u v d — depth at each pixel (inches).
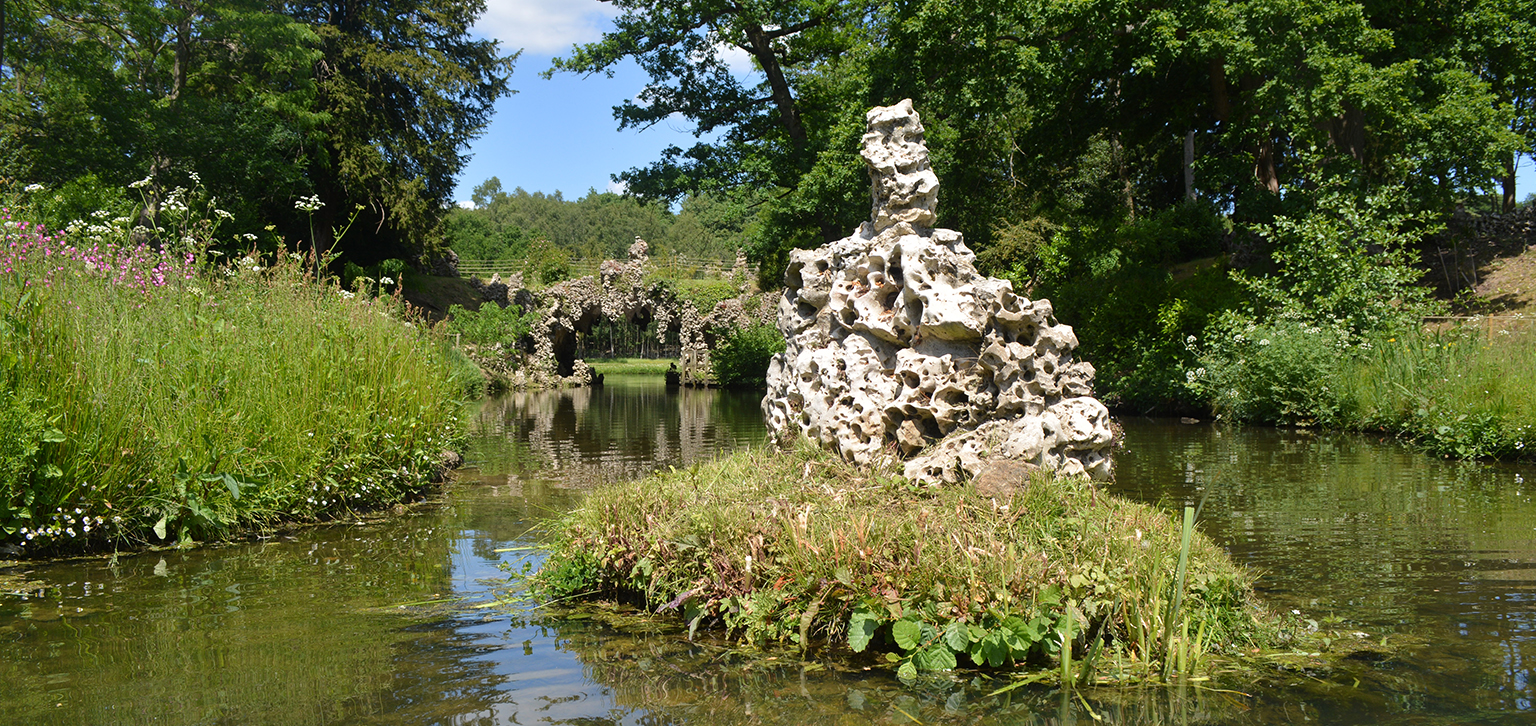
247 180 992.9
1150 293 838.5
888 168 242.7
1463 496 303.6
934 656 143.3
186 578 205.9
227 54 1129.4
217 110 984.9
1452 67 821.2
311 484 276.2
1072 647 147.8
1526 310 768.9
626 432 585.3
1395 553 220.1
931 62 799.1
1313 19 669.9
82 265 280.1
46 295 239.3
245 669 144.5
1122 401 754.8
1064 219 1090.1
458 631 166.2
